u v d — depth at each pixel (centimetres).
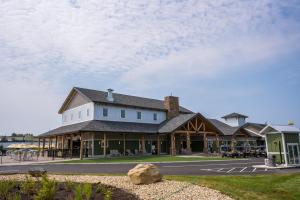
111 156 3669
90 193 805
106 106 3969
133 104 4309
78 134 3769
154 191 988
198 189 1033
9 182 1002
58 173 1594
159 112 4706
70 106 4416
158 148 4172
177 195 931
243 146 5300
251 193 1016
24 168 2152
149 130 4078
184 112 5225
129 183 1156
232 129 5200
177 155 3912
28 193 862
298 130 2164
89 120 3862
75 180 1252
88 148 3684
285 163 2048
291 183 1177
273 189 1077
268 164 2064
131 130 3788
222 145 5281
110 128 3575
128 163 2570
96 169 1978
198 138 5003
